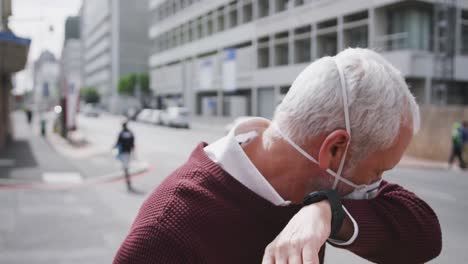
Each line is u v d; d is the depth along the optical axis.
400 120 0.99
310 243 0.81
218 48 51.78
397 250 1.08
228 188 1.00
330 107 0.96
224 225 0.98
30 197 10.12
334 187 1.04
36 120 55.19
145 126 47.78
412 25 27.83
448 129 18.91
